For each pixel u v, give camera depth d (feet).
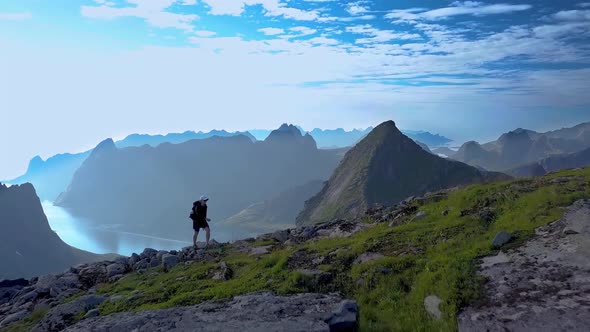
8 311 62.90
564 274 36.78
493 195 67.26
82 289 65.10
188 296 47.39
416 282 43.27
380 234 61.21
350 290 45.85
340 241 63.05
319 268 51.62
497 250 45.39
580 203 51.78
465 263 42.80
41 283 67.97
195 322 37.81
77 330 39.68
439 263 44.68
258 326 36.06
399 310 39.81
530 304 33.78
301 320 36.83
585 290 33.78
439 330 34.63
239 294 46.47
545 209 53.47
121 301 51.29
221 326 36.58
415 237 56.59
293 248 64.39
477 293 37.35
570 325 30.19
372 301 42.83
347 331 37.14
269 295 43.96
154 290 53.47
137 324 38.65
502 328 31.89
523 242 45.44
